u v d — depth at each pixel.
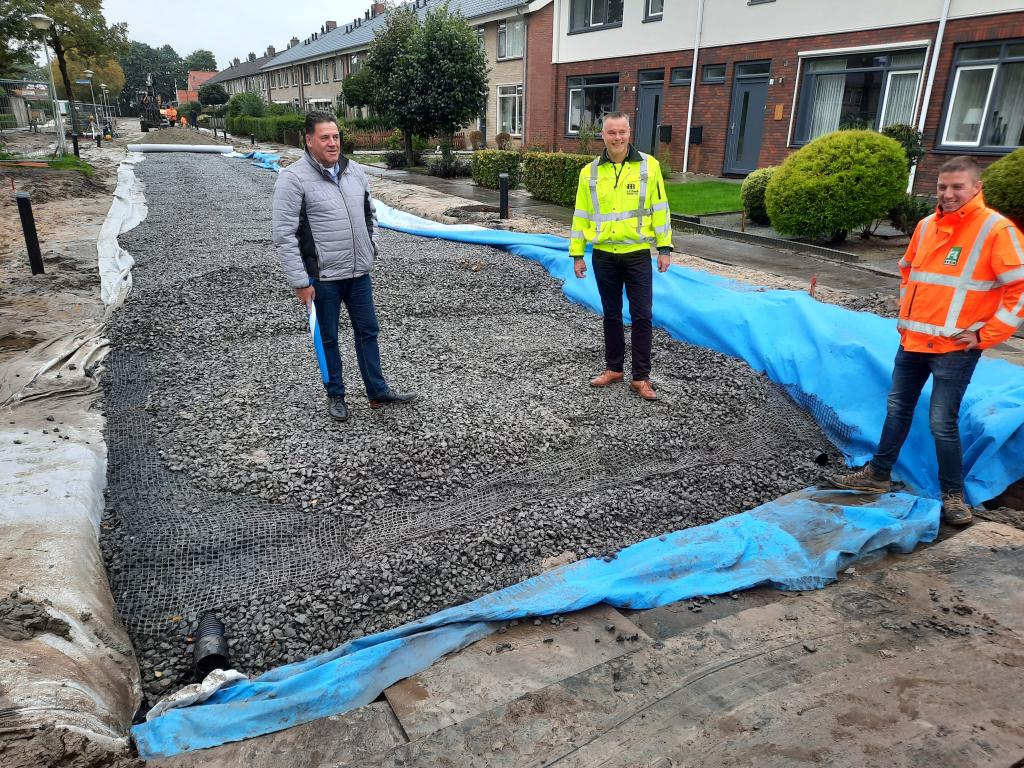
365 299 4.34
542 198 14.61
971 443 3.95
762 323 5.57
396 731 2.29
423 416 4.51
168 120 52.62
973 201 3.25
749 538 3.38
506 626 2.86
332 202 4.03
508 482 3.89
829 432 4.70
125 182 16.95
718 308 5.91
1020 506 3.78
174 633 2.84
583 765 2.02
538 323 6.61
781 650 2.56
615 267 4.80
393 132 29.61
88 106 47.34
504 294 7.46
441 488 3.79
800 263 8.95
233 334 5.98
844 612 2.80
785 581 3.09
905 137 10.66
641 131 19.91
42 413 4.45
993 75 12.02
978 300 3.31
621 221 4.62
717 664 2.48
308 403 4.68
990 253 3.22
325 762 2.15
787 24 15.17
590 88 21.64
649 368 4.94
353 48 37.88
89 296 7.27
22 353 5.52
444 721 2.33
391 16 21.73
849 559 3.26
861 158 9.14
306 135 3.96
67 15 35.62
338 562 3.23
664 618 2.93
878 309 6.70
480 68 20.09
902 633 2.65
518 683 2.53
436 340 6.04
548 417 4.56
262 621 2.88
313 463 3.91
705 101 17.55
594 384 5.11
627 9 19.27
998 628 2.67
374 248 4.39
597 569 3.21
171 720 2.26
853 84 14.41
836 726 2.14
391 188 16.39
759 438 4.57
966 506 3.59
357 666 2.55
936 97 12.79
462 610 2.86
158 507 3.55
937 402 3.50
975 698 2.26
